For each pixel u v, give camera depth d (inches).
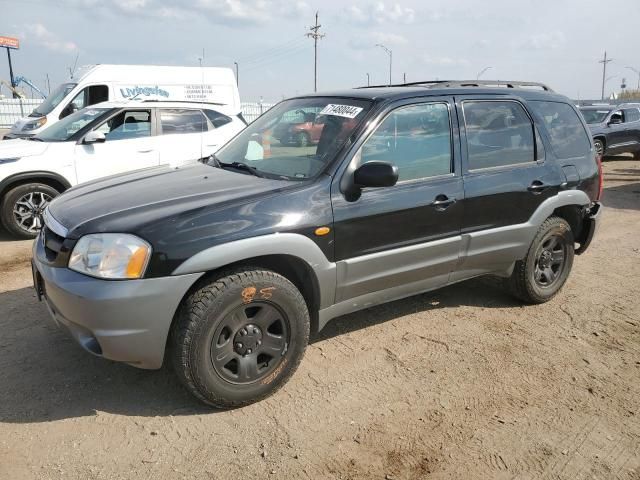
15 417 119.7
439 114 155.7
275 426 119.9
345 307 143.0
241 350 122.9
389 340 161.6
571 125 192.5
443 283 163.5
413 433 118.9
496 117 169.2
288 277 135.1
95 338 113.0
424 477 105.9
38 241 133.6
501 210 166.9
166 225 113.7
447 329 170.1
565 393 135.7
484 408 128.6
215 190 130.3
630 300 197.6
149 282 110.6
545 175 177.6
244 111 1294.3
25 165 267.6
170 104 327.0
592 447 115.6
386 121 144.0
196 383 117.6
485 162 164.4
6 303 181.0
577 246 211.5
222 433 117.0
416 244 149.3
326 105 155.9
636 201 393.1
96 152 292.2
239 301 118.7
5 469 104.0
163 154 315.0
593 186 194.5
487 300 194.4
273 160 148.7
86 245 113.9
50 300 122.6
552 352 156.8
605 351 158.2
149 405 126.0
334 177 133.5
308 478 104.7
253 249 118.7
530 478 106.3
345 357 150.9
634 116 644.7
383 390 135.2
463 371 145.1
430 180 150.8
